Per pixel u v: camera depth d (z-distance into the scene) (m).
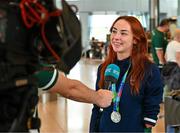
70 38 1.02
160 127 4.86
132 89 2.20
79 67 15.70
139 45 2.28
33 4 1.01
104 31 22.52
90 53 20.47
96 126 2.26
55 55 1.05
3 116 1.02
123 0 22.31
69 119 5.75
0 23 1.02
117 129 2.18
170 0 16.36
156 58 6.06
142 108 2.23
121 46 2.26
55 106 6.73
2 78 1.01
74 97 1.49
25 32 1.05
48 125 5.35
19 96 1.04
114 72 2.28
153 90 2.23
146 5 21.27
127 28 2.26
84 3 22.45
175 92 3.80
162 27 6.25
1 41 1.02
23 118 1.03
